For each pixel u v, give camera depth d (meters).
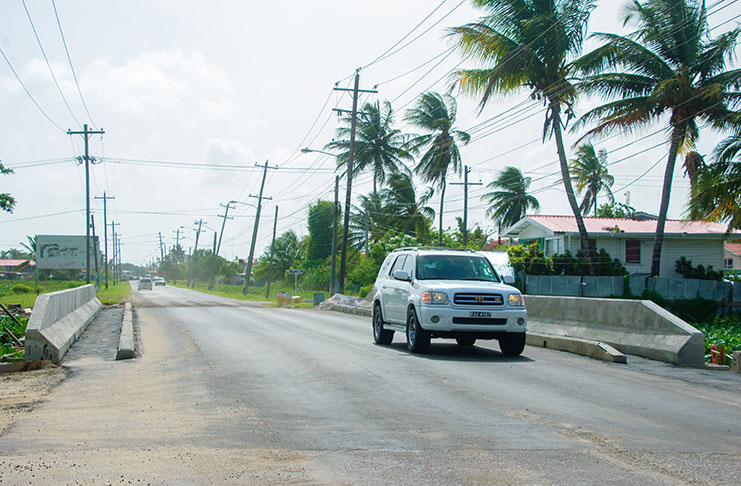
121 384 9.32
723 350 13.16
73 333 14.95
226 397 8.12
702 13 26.17
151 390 8.77
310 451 5.65
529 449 5.71
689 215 25.03
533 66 29.28
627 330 12.94
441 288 12.02
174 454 5.57
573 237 37.34
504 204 60.53
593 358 12.16
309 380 9.27
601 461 5.36
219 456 5.51
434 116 51.59
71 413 7.36
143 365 11.23
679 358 11.26
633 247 37.47
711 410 7.54
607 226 38.47
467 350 13.38
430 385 8.86
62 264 82.00
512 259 33.75
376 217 58.06
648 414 7.23
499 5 28.94
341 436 6.16
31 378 10.09
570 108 30.33
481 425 6.60
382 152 56.44
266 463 5.29
